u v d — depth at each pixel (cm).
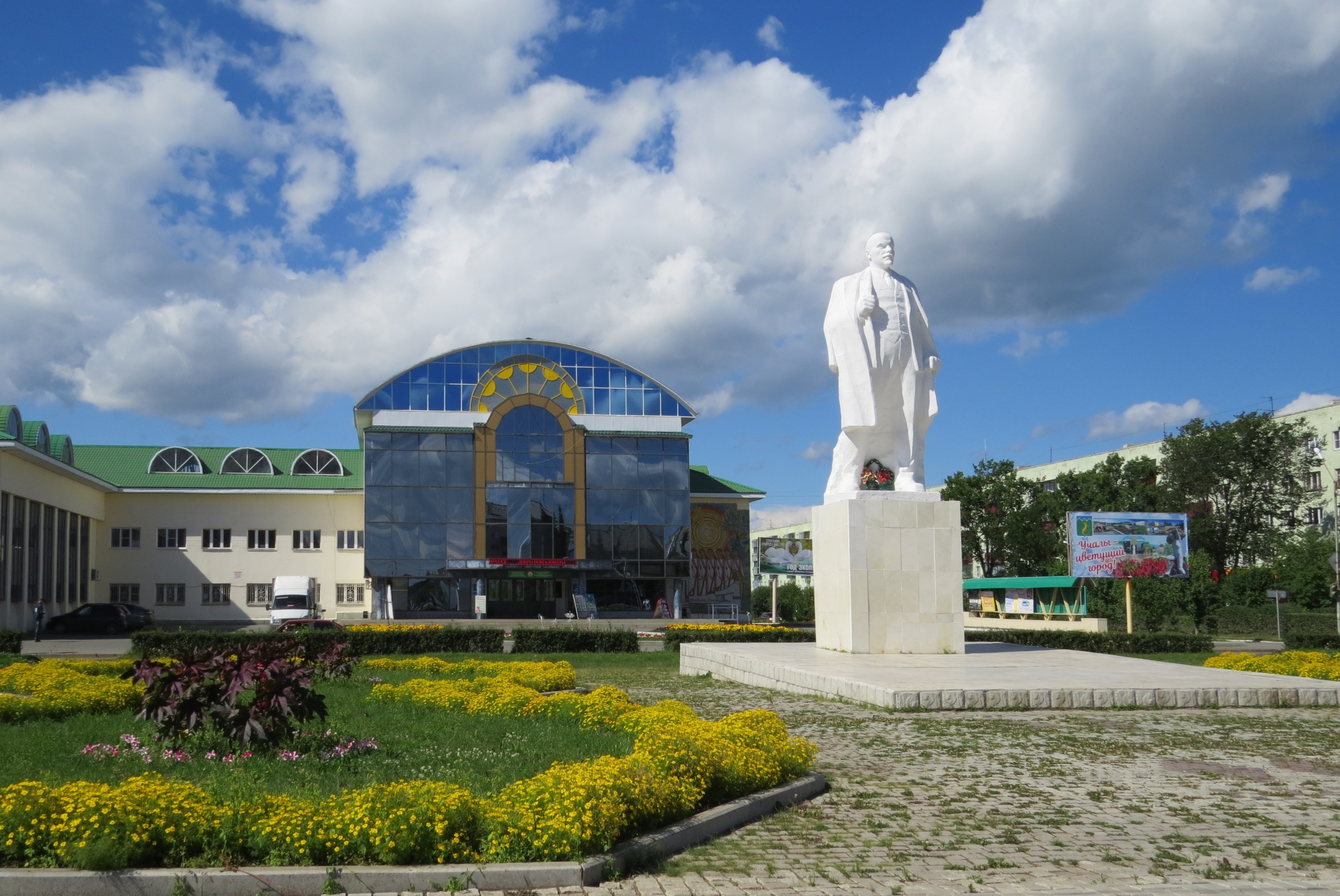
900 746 1332
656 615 6241
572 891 732
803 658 2233
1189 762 1236
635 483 6284
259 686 1173
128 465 6588
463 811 779
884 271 2472
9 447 4572
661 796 870
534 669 2295
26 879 684
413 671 2503
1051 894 741
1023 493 7025
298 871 711
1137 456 7988
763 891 742
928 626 2331
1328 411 6831
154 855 733
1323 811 995
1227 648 3719
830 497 2491
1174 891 748
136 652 3083
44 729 1368
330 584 6444
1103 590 5031
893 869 797
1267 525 6750
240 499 6425
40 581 5250
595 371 6397
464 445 6100
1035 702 1655
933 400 2472
